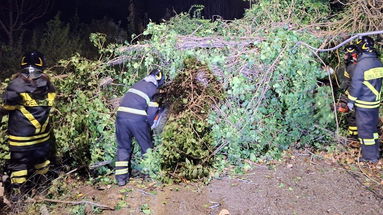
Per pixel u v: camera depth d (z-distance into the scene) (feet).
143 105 14.80
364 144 16.72
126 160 15.17
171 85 17.15
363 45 16.16
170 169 15.74
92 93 17.84
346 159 17.07
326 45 19.62
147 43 18.84
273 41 17.07
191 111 16.24
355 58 17.19
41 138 14.35
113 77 18.90
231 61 17.42
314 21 21.39
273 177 15.51
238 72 17.17
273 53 16.80
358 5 20.31
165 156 15.74
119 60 18.81
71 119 16.56
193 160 15.97
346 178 15.47
